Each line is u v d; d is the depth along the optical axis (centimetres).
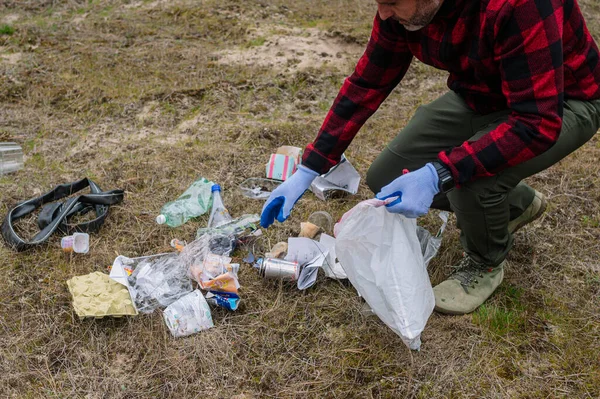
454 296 221
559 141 192
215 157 317
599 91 193
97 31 473
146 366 204
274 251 249
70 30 474
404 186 176
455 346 209
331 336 215
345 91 213
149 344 211
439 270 243
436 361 204
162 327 216
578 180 296
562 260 246
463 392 195
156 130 348
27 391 196
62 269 243
